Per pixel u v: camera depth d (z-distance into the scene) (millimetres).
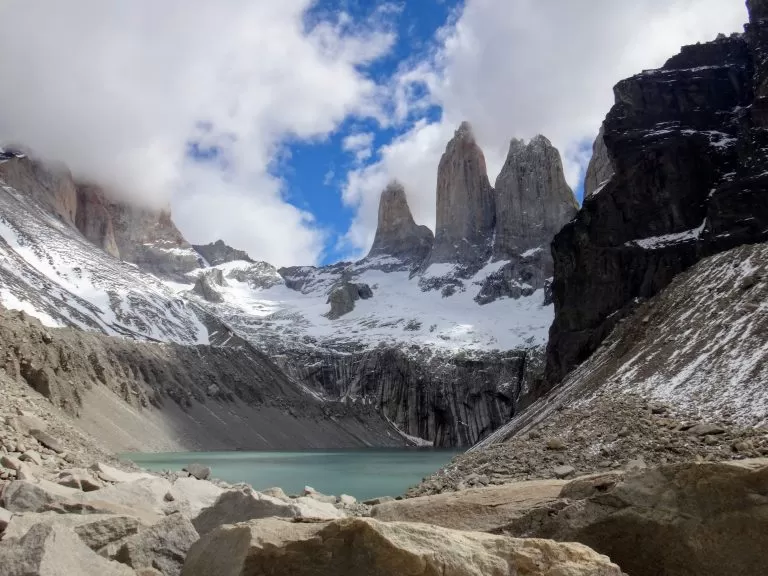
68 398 87750
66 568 9656
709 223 78375
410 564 9102
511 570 9742
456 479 33250
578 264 93938
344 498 31484
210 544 10484
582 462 30172
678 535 11727
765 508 11203
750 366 36531
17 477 21391
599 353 68875
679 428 31156
